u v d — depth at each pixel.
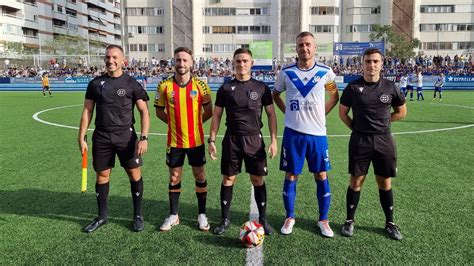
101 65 37.66
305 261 3.24
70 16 63.09
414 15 48.81
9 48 45.34
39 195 4.97
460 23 49.84
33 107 16.64
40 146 8.12
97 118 3.84
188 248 3.49
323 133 3.78
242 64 3.63
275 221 4.14
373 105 3.62
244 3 49.84
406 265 3.16
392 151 3.67
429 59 40.44
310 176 5.82
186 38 50.06
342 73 34.47
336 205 4.62
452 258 3.27
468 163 6.57
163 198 4.89
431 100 20.47
